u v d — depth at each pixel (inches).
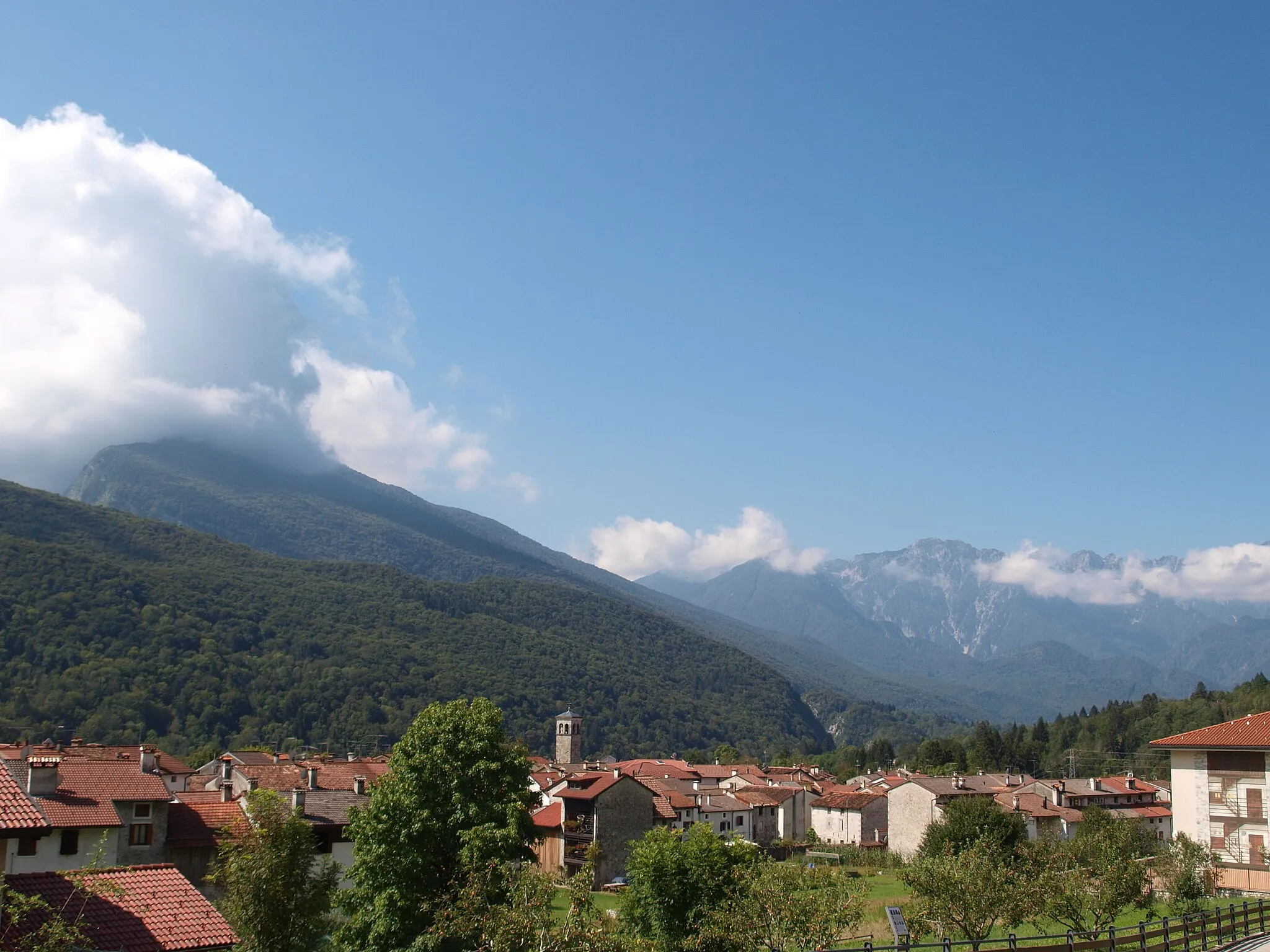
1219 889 2657.5
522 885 1469.0
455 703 2282.2
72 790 2436.0
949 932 1718.8
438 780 2148.1
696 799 5132.9
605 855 3988.7
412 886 2026.3
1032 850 2012.8
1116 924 2129.7
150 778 2598.4
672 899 2086.6
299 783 3769.7
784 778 6958.7
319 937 1908.2
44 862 2279.8
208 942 1357.0
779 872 1791.3
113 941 1301.7
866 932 2165.4
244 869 1775.3
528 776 2268.7
